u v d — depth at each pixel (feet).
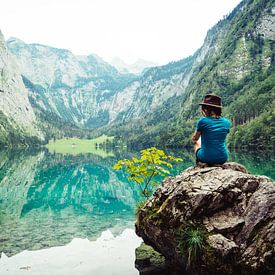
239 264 21.31
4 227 53.72
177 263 26.50
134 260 34.01
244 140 375.86
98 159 320.09
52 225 55.21
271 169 138.00
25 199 88.33
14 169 197.67
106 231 50.06
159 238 26.63
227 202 24.08
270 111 416.26
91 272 31.30
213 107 26.96
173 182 27.30
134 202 83.15
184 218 24.13
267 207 22.57
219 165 27.37
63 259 35.73
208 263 21.94
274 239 21.44
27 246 41.73
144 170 39.11
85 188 113.91
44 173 172.24
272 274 20.85
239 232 22.56
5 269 32.81
